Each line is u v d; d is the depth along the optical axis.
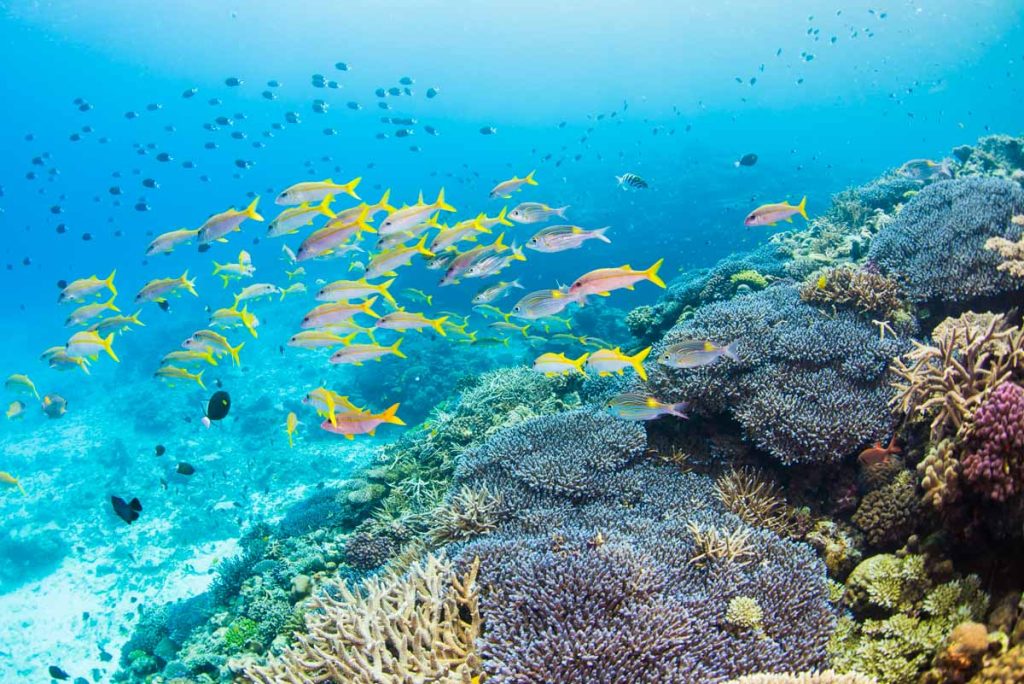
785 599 4.06
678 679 3.31
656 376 7.18
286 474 18.62
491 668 3.49
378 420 6.09
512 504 5.98
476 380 14.80
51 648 13.29
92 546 17.00
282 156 135.38
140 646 11.17
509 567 4.26
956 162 15.64
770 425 5.93
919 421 5.10
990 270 6.72
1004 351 4.50
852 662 3.87
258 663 7.27
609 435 6.60
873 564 4.43
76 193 124.62
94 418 27.39
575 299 6.34
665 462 6.58
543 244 7.49
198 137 120.94
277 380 27.36
